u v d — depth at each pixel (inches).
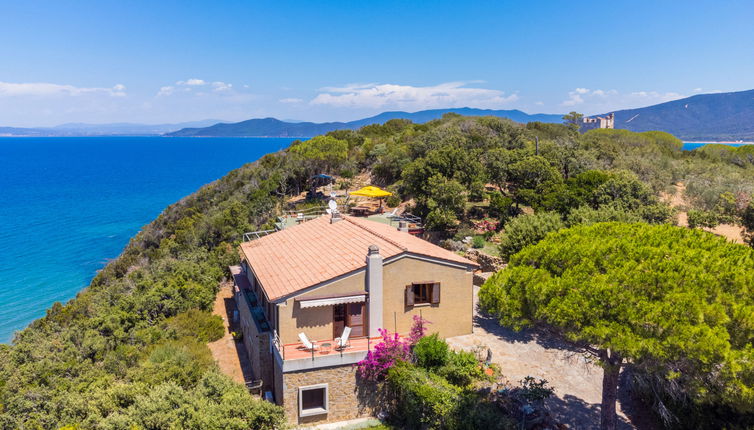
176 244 1999.3
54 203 4357.8
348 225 1168.8
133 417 633.6
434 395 700.0
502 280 679.7
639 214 1466.5
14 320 1712.6
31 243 2876.5
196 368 872.3
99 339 1015.6
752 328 468.4
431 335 844.0
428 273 917.2
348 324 861.8
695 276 524.1
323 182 2748.5
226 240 1889.8
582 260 611.2
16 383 819.4
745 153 3403.1
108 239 2992.1
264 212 2191.2
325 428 776.3
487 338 978.7
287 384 773.9
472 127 3053.6
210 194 2775.6
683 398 619.2
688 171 2716.5
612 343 499.5
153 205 4266.7
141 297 1240.8
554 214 1316.4
